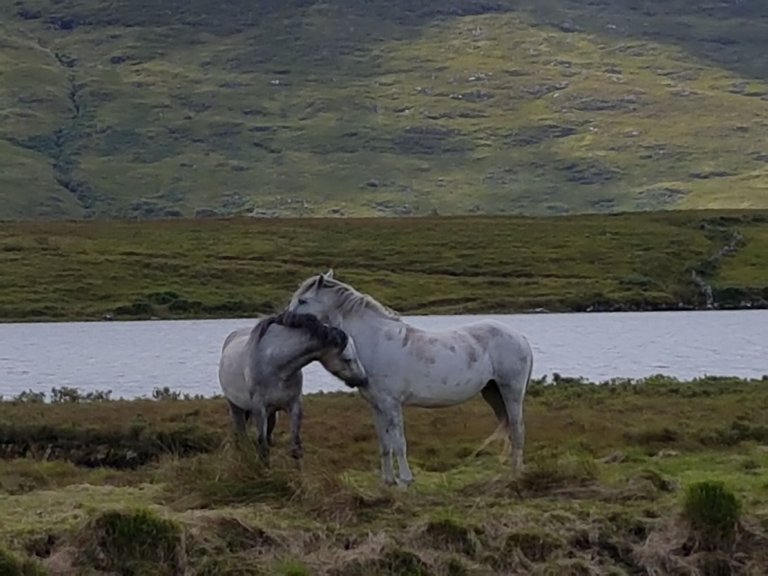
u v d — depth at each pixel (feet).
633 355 159.02
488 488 54.49
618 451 69.31
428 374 54.60
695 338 187.21
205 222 382.42
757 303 269.44
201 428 76.54
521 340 57.72
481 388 56.39
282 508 50.52
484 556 45.03
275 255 318.45
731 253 319.68
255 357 56.49
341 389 117.80
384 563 43.86
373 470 64.54
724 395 94.84
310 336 54.75
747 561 46.16
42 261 302.86
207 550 44.37
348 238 344.08
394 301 265.13
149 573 42.75
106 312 251.19
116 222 388.57
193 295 269.03
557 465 55.31
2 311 250.37
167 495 54.44
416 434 77.82
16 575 41.29
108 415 82.79
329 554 44.50
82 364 152.25
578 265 304.09
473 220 379.55
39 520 48.62
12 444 76.38
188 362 154.10
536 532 46.16
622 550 46.57
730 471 62.69
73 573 42.45
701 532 46.78
